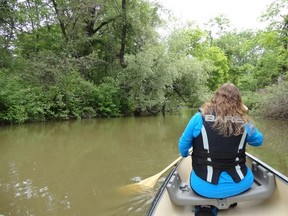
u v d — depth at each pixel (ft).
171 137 35.06
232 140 9.30
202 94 80.38
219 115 9.30
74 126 45.98
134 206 14.79
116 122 52.90
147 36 67.21
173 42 70.69
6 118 46.14
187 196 9.82
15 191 17.19
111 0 65.36
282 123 46.32
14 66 53.36
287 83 54.08
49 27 65.00
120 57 68.59
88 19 64.49
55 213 14.19
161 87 66.74
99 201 15.58
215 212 10.11
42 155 25.73
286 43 58.39
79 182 18.69
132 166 22.15
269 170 11.62
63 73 55.88
